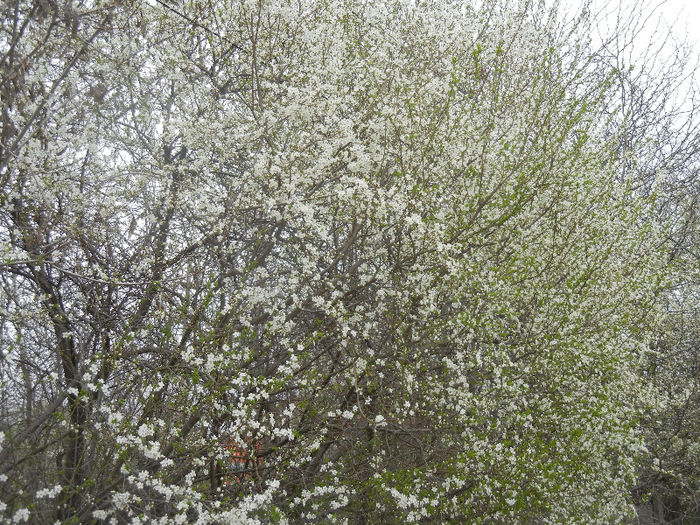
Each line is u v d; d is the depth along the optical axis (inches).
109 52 279.3
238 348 295.0
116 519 211.6
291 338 308.0
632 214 366.6
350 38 363.9
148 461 251.0
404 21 365.7
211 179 327.0
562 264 339.6
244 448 257.3
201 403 257.0
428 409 315.6
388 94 313.6
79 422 251.0
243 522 214.7
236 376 259.4
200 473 279.0
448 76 338.3
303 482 272.8
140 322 299.3
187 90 317.4
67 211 277.0
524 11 346.9
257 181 305.3
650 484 462.6
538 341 313.3
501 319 315.6
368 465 313.4
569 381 307.1
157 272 297.0
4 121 234.1
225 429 260.4
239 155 347.9
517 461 266.8
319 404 300.4
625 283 339.0
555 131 322.0
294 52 360.5
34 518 199.9
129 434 214.1
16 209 259.4
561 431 308.3
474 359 290.8
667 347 546.0
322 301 277.3
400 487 265.1
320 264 345.1
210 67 367.2
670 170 581.0
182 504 204.8
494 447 269.9
